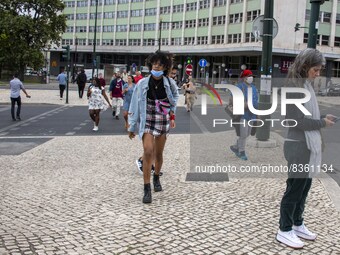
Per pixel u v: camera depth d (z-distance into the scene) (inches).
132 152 386.3
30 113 799.1
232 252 162.6
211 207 217.9
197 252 160.9
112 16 3538.4
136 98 230.1
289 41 2245.3
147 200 221.1
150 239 171.6
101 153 378.6
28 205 215.8
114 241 168.4
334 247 173.5
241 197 238.4
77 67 3624.5
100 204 218.5
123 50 3383.4
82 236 172.9
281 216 174.6
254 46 2203.5
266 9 411.2
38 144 437.1
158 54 225.0
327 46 2370.8
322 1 434.3
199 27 2797.7
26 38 2406.5
